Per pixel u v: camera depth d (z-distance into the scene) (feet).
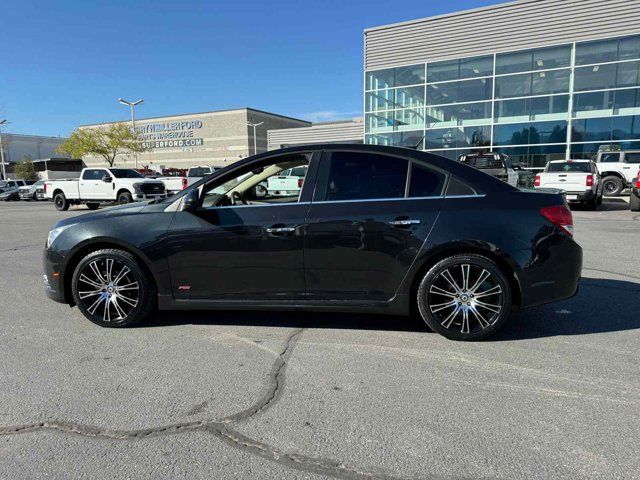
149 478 7.41
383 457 7.88
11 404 9.76
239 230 13.17
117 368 11.50
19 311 16.24
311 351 12.46
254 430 8.75
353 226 12.76
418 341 13.08
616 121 69.56
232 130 236.22
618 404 9.50
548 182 51.21
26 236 36.91
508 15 74.28
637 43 66.74
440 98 80.59
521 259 12.40
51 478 7.41
